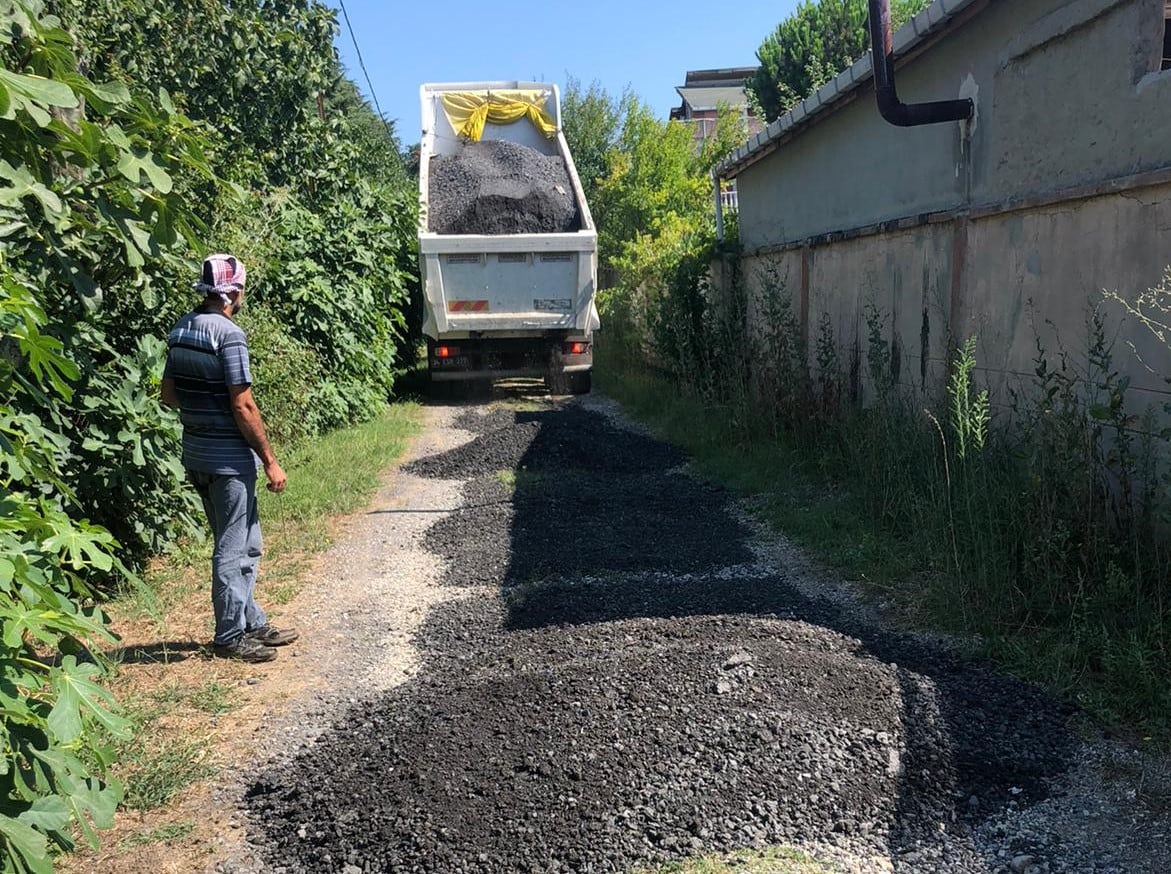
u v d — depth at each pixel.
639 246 19.83
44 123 2.52
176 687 4.21
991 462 5.15
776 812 2.93
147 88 9.30
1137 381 4.56
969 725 3.45
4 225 3.21
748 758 3.15
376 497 7.91
